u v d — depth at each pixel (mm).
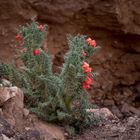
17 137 2219
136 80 4102
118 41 3943
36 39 2562
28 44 2566
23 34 2586
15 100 2352
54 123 2510
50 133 2381
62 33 3799
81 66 2365
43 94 2549
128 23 3793
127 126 2604
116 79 4055
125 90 4082
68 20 3748
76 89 2414
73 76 2381
